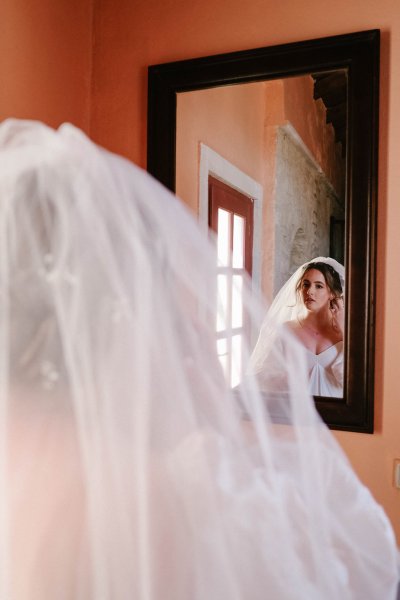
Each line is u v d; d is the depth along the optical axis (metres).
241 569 0.43
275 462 0.54
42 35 1.21
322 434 0.61
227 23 1.26
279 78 1.18
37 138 0.47
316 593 0.44
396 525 1.13
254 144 1.19
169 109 1.29
